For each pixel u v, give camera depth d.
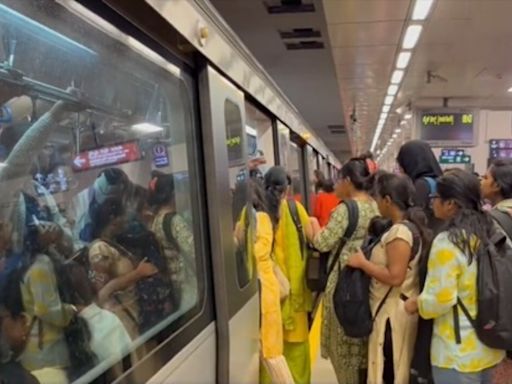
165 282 1.58
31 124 1.05
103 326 1.21
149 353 1.37
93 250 1.25
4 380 0.92
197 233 1.89
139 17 1.49
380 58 8.62
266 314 2.75
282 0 5.96
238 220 2.34
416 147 3.19
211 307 1.95
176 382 1.53
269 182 3.32
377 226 2.72
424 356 2.29
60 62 1.15
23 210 1.02
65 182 1.17
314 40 7.55
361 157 3.19
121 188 1.41
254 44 7.72
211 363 1.91
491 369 2.14
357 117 16.48
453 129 13.18
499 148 14.24
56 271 1.09
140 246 1.47
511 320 2.07
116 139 1.39
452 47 8.00
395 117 16.84
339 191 3.22
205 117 1.98
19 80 1.02
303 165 7.14
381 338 2.54
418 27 6.76
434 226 2.80
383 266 2.56
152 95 1.61
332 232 2.98
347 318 2.62
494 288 2.06
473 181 2.21
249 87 2.94
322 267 3.16
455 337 2.13
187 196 1.83
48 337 1.04
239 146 2.47
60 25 1.13
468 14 6.31
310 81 10.62
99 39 1.29
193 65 1.95
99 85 1.31
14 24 0.99
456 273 2.12
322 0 5.76
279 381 2.71
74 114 1.21
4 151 0.98
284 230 3.21
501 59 8.80
